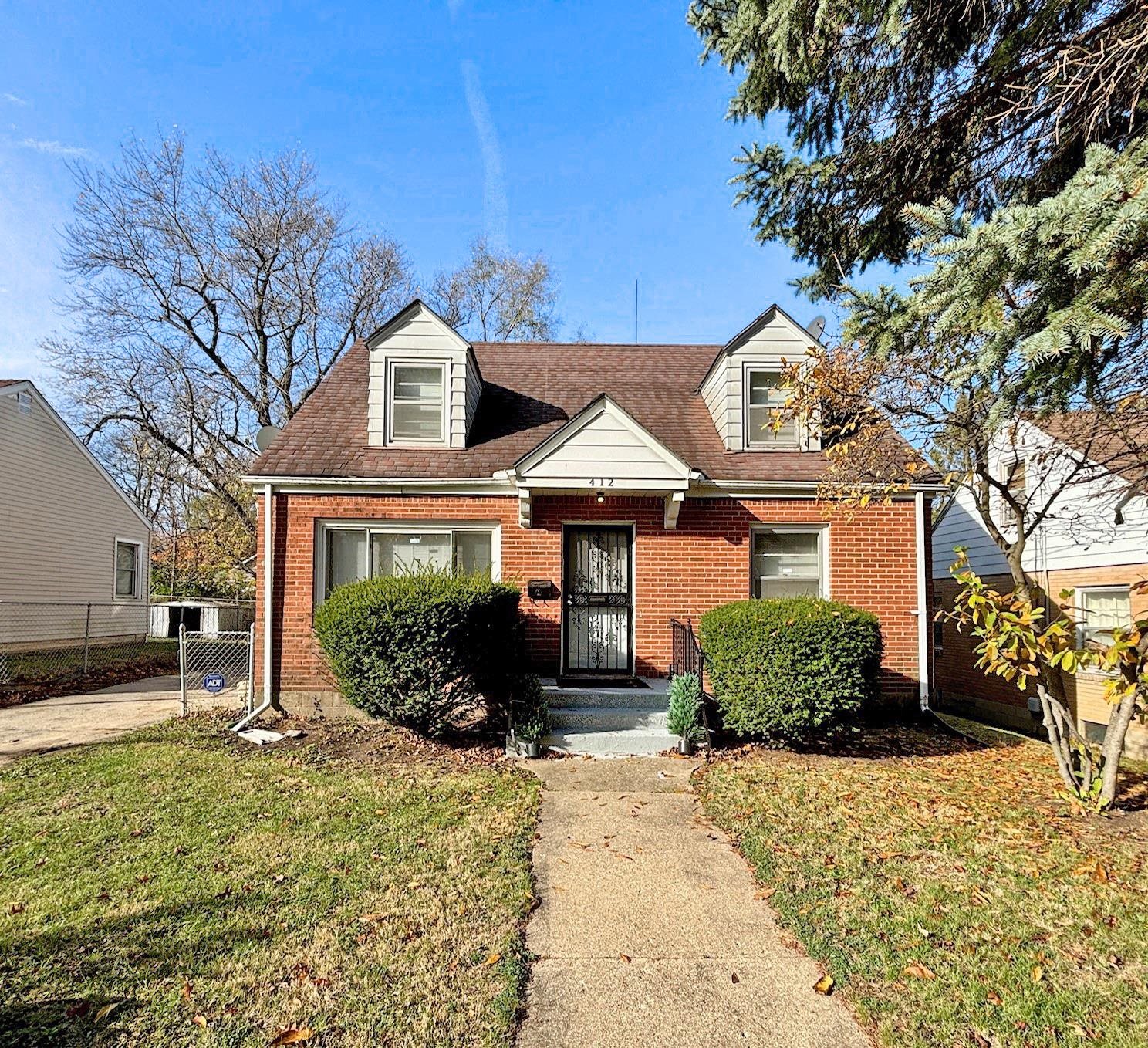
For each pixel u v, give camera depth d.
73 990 3.08
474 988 3.14
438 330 9.90
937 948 3.51
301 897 3.99
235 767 6.70
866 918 3.82
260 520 9.44
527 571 9.21
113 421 23.27
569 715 7.80
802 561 9.54
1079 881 4.32
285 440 9.70
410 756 7.14
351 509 9.14
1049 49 5.19
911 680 9.25
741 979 3.28
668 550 9.33
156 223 20.83
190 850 4.68
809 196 7.56
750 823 5.32
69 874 4.29
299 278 23.17
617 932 3.72
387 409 9.77
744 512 9.38
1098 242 3.12
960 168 6.46
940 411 6.12
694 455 9.88
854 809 5.65
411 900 3.98
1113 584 11.04
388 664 7.13
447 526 9.29
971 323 3.75
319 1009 2.97
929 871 4.45
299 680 8.92
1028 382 3.99
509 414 10.78
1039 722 12.84
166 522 33.78
